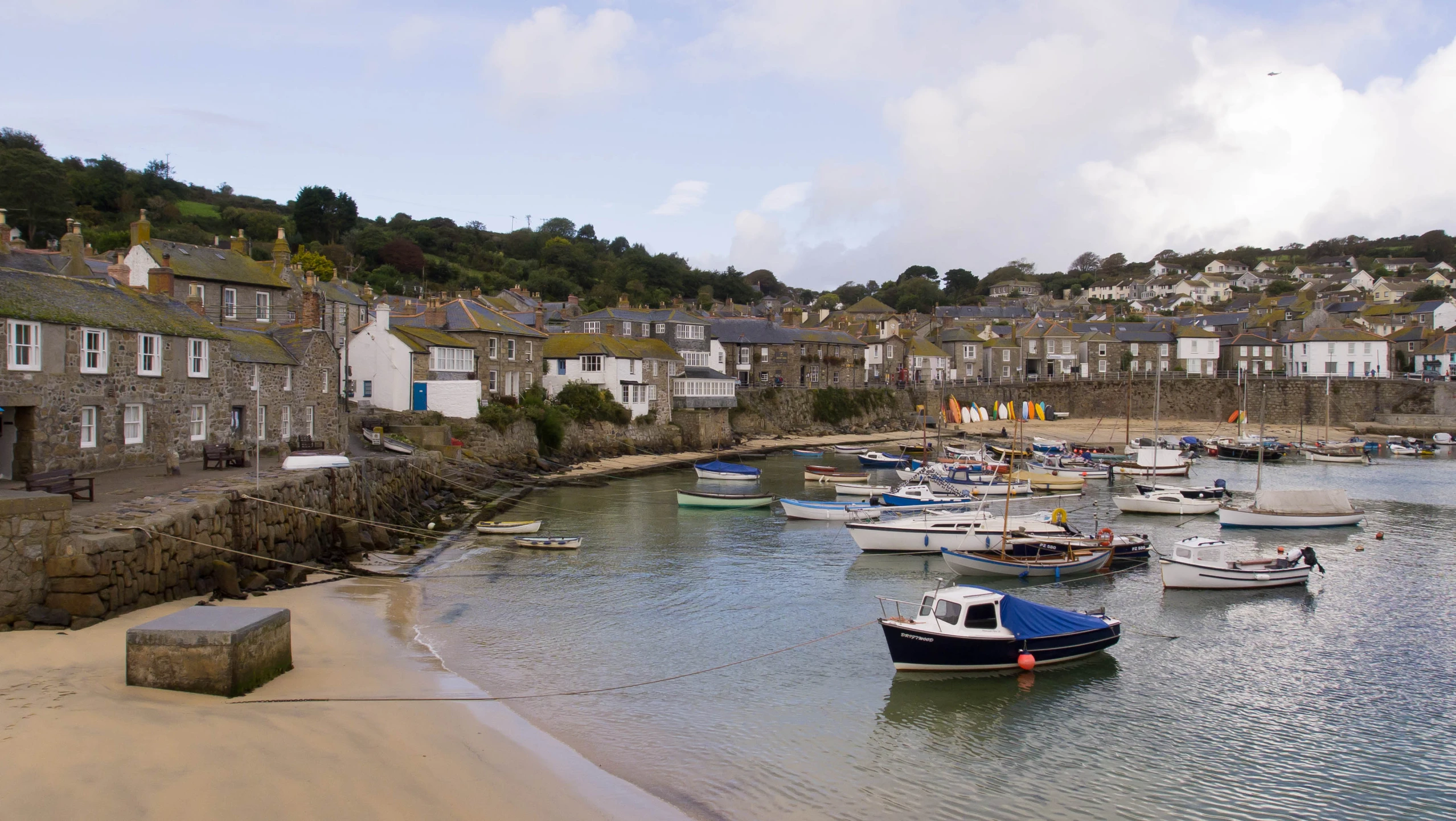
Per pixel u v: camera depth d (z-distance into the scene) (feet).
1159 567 128.88
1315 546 147.13
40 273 111.04
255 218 465.88
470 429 208.23
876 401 394.73
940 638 81.35
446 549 129.49
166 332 119.34
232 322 197.47
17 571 66.90
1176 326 463.01
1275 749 68.08
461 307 245.24
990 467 228.22
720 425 316.40
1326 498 165.99
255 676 62.75
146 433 117.08
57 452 101.45
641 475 233.76
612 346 285.64
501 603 100.94
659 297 552.41
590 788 55.47
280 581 95.61
